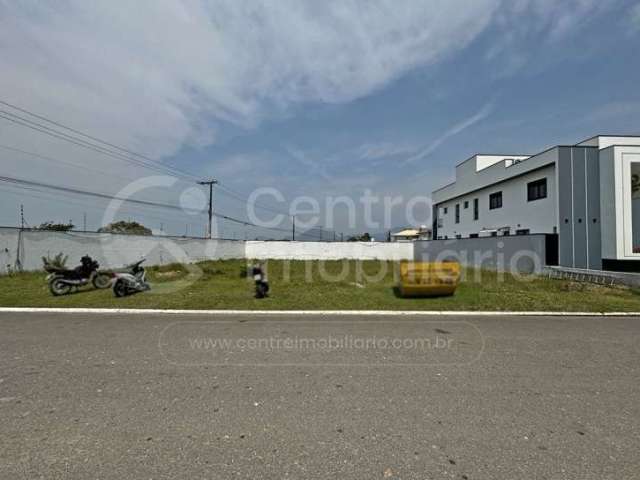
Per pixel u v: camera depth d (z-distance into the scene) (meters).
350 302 8.54
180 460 2.41
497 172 23.17
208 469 2.31
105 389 3.57
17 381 3.77
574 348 5.05
